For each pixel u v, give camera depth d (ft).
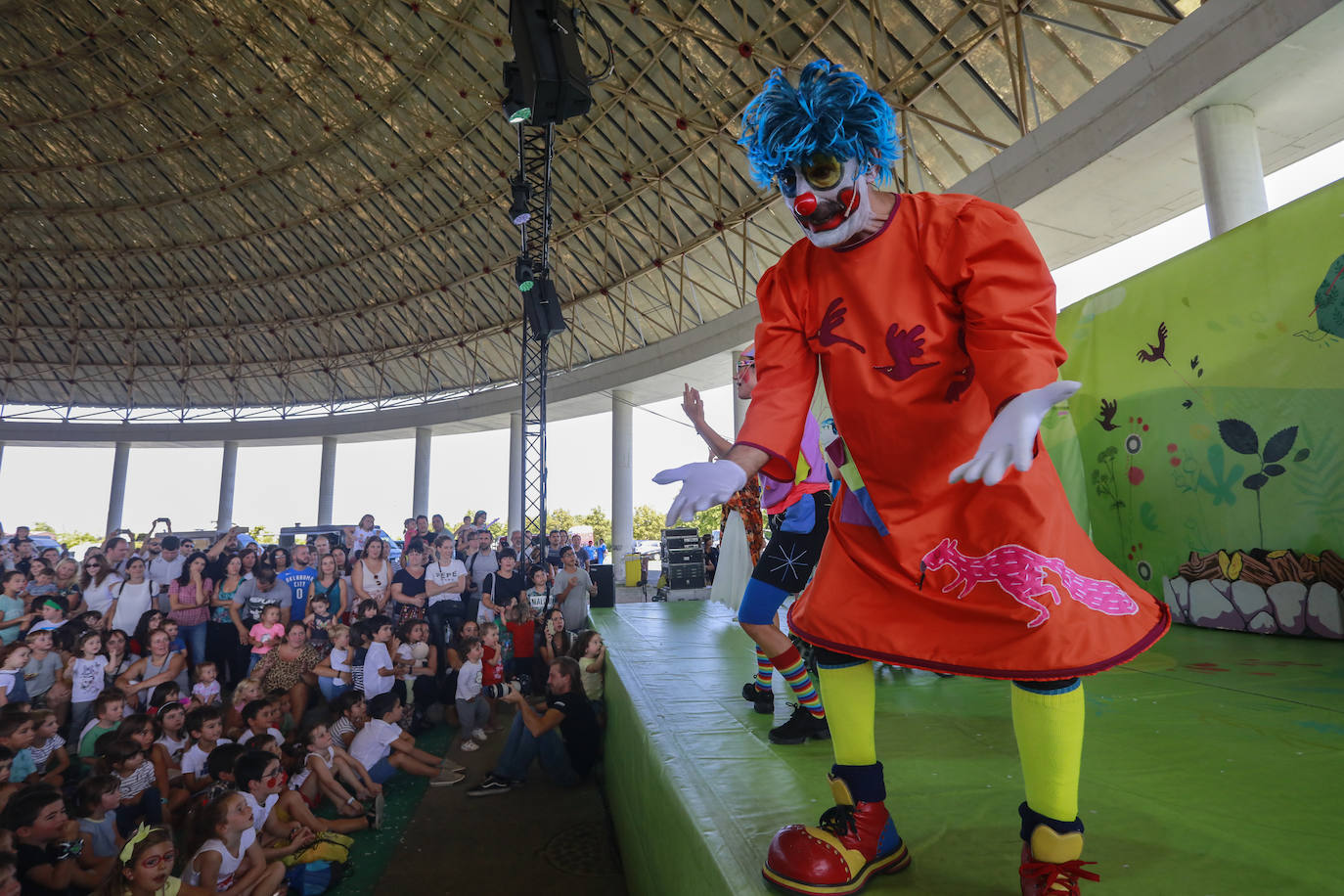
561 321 34.45
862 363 3.59
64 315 81.25
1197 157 25.40
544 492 33.37
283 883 10.93
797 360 3.91
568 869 12.03
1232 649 10.82
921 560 3.43
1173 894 3.29
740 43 38.52
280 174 62.23
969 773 5.44
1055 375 3.12
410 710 19.34
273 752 11.90
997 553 3.25
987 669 3.14
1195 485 13.30
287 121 57.62
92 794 11.12
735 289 55.52
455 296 70.74
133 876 8.77
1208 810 4.35
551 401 69.97
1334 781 4.80
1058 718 3.14
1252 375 12.29
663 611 25.39
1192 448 13.34
